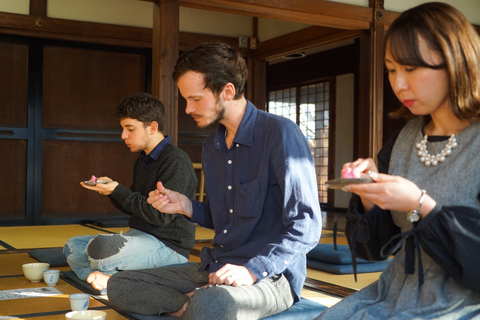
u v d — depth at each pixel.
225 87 1.84
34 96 6.54
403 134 1.28
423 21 1.07
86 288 2.81
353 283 3.11
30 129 6.53
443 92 1.10
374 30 5.96
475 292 1.11
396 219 1.26
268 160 1.85
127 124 2.81
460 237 1.03
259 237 1.89
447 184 1.13
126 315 2.28
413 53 1.07
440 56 1.07
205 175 2.05
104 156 6.93
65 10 6.62
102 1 6.82
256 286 1.84
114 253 2.71
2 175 6.44
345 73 8.80
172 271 2.27
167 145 2.89
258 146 1.89
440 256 1.07
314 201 1.80
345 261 3.46
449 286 1.14
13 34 6.35
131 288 2.24
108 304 2.47
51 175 6.68
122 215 7.05
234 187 1.93
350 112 8.84
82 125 6.80
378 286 1.28
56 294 2.67
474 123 1.13
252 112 1.93
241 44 7.62
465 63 1.06
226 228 1.94
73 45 6.72
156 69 4.97
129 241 2.76
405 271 1.16
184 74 1.82
